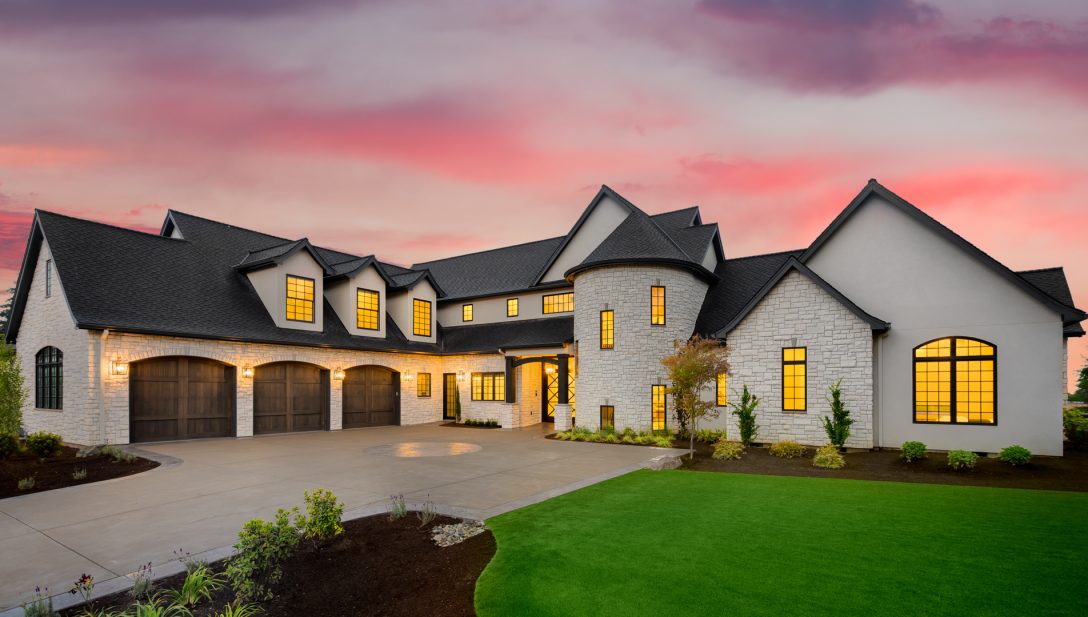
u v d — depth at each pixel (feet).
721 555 18.88
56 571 17.98
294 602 15.31
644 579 16.75
